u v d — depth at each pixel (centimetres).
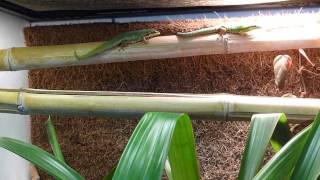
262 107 37
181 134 21
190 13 55
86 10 53
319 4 51
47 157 24
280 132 30
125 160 17
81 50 44
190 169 23
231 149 53
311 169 20
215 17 55
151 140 17
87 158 56
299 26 45
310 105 37
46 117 56
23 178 56
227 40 44
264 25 46
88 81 55
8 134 53
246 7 53
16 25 55
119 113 39
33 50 45
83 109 39
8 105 40
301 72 51
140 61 54
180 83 54
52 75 56
